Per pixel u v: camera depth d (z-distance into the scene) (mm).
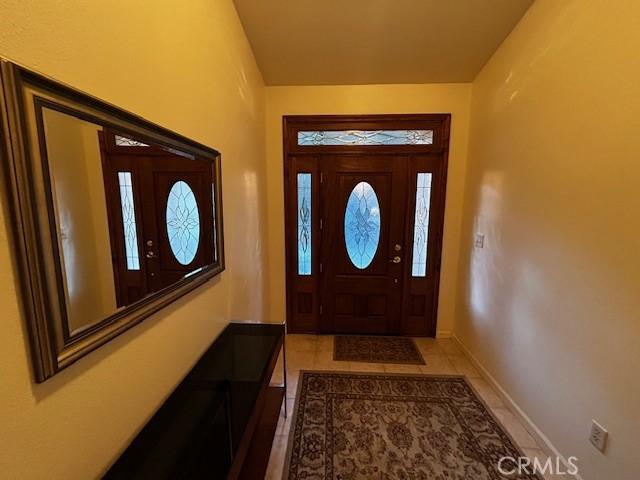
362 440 1766
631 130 1193
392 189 3006
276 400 1987
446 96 2834
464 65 2531
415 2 1850
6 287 560
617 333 1257
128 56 892
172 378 1187
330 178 3033
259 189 2631
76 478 729
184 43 1237
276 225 3092
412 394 2201
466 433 1824
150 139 988
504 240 2156
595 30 1370
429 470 1570
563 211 1569
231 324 1844
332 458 1642
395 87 2857
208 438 983
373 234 3100
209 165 1476
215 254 1552
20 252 576
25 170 574
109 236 818
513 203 2043
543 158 1733
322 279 3193
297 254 3184
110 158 814
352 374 2467
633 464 1192
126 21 878
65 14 669
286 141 2975
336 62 2504
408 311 3182
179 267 1204
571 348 1509
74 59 698
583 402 1433
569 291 1521
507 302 2102
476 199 2641
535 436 1767
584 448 1427
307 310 3256
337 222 3098
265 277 2924
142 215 963
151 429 1008
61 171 659
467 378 2420
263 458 1550
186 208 1254
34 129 588
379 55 2414
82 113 708
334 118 2914
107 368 826
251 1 1841
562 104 1581
